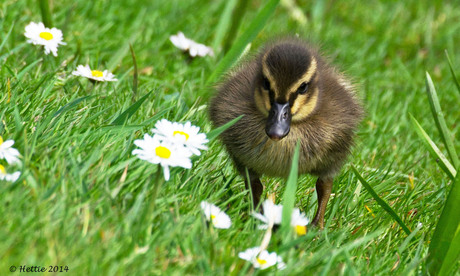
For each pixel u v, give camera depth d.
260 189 6.68
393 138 8.99
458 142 9.08
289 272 4.89
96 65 8.27
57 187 4.99
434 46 12.45
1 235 4.41
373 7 13.41
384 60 11.94
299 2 13.30
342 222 6.48
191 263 4.77
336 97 6.84
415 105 9.87
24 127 5.76
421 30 12.76
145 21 10.91
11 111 6.25
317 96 6.53
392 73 11.29
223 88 7.13
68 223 4.75
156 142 5.28
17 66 7.95
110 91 7.88
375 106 9.59
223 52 10.21
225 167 6.98
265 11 7.97
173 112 7.50
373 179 7.36
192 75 9.45
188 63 9.75
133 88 7.71
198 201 5.70
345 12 13.09
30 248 4.38
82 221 4.87
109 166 5.67
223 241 5.26
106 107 7.17
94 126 6.44
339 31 12.29
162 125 5.69
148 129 6.76
